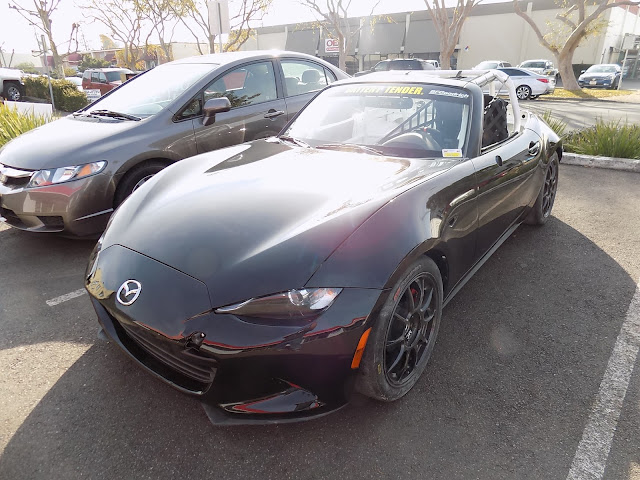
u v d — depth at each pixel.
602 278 3.34
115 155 3.70
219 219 2.06
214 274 1.80
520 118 3.80
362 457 1.86
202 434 1.97
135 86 4.68
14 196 3.47
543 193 4.08
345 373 1.81
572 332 2.70
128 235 2.14
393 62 18.97
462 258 2.52
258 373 1.72
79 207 3.54
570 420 2.05
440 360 2.45
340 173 2.46
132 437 1.94
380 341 1.87
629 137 6.62
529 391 2.22
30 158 3.54
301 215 2.04
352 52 38.16
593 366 2.40
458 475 1.78
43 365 2.38
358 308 1.76
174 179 2.61
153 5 23.02
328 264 1.78
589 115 12.63
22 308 2.93
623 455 1.86
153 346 1.95
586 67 32.84
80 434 1.96
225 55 4.92
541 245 3.92
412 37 36.12
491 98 3.49
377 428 2.01
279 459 1.85
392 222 1.97
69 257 3.70
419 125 2.90
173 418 2.05
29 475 1.76
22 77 17.78
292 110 5.08
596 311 2.92
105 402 2.14
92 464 1.82
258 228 1.97
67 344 2.56
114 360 2.43
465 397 2.19
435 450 1.89
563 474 1.78
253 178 2.44
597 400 2.16
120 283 1.93
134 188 3.88
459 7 20.30
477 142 2.78
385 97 3.16
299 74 5.36
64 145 3.64
